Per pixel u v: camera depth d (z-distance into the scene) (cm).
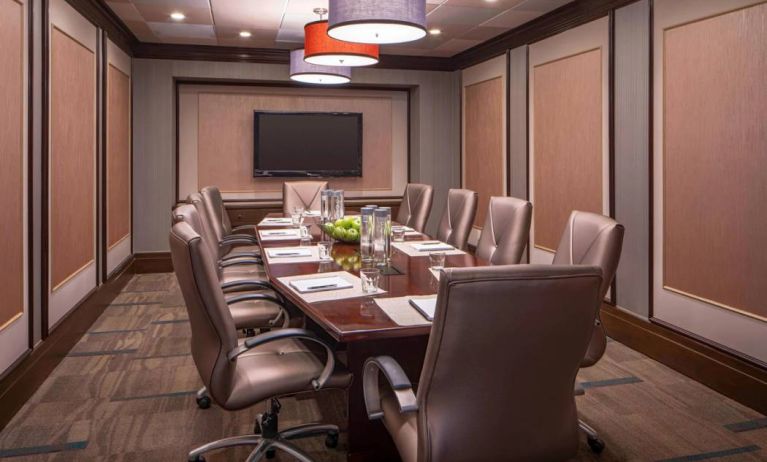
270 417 181
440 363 110
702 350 256
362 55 299
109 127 395
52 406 228
